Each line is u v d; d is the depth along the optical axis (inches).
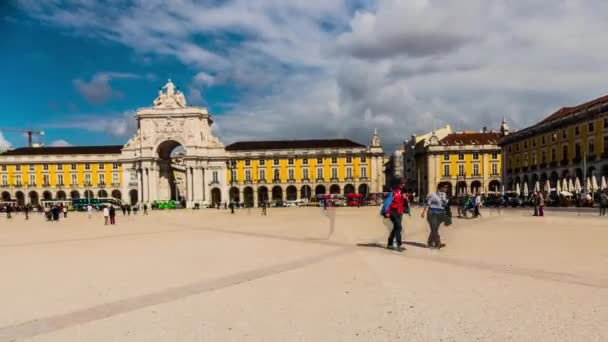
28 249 347.6
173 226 625.6
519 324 127.4
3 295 178.1
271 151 2370.8
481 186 2126.0
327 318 136.9
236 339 119.9
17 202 2151.8
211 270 225.1
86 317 143.8
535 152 1544.0
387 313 140.6
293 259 255.6
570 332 119.9
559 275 195.0
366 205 1969.7
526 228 435.8
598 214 697.0
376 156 2348.7
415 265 225.1
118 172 2428.6
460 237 356.2
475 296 159.5
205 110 2268.7
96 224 753.0
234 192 2379.4
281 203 2135.8
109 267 243.3
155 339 121.1
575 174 1298.0
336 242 341.1
